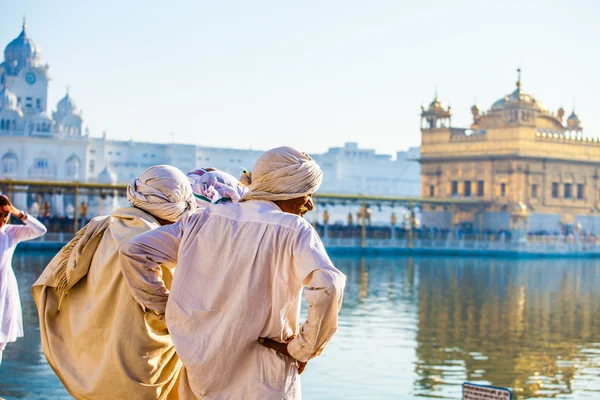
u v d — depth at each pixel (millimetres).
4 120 128000
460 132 88000
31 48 137000
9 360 16531
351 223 77438
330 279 4465
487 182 84062
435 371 17672
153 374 5418
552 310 30969
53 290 5707
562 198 85188
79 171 123625
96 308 5461
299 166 4910
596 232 86812
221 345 4625
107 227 5602
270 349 4676
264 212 4738
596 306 32781
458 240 75688
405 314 27969
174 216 5684
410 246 71875
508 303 33062
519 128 82125
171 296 4762
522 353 20547
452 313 28812
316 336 4496
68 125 135000
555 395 15977
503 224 82188
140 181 5746
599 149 88188
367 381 16328
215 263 4730
